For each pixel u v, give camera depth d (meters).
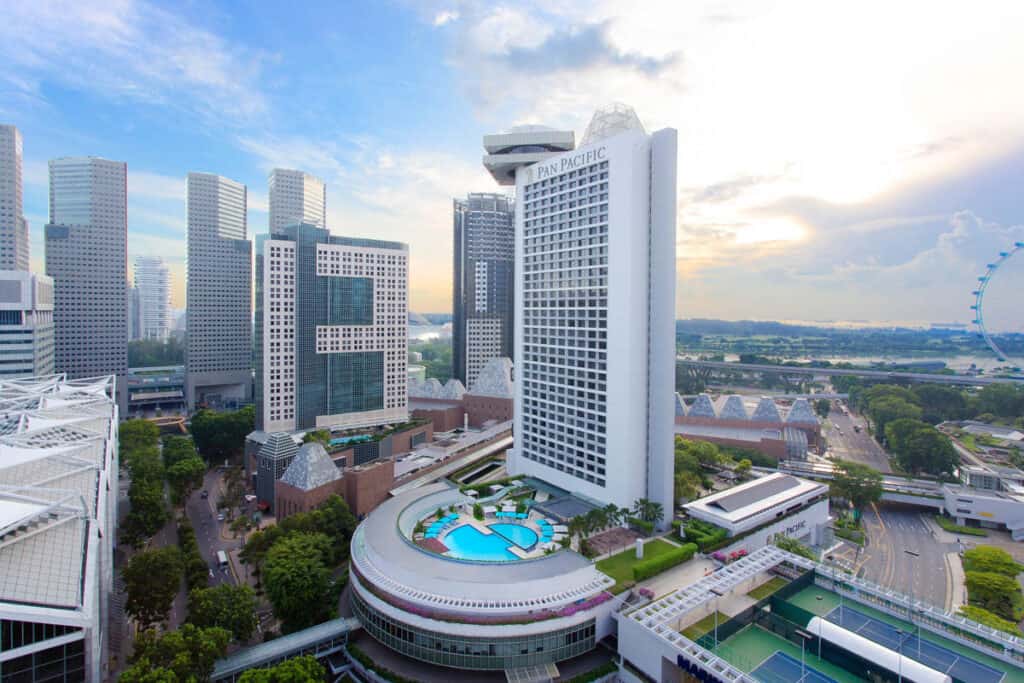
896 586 138.75
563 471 168.38
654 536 142.25
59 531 93.31
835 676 89.56
